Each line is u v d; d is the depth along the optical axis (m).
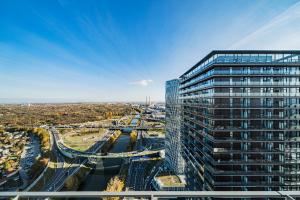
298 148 50.69
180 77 91.94
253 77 51.69
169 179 91.00
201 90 61.41
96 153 138.50
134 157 137.25
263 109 51.22
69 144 175.12
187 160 78.94
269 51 51.97
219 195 7.09
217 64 51.34
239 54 52.50
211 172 51.81
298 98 51.47
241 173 50.16
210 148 52.59
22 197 7.03
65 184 92.31
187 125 79.00
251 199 7.22
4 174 111.94
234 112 51.09
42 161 123.06
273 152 50.47
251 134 50.81
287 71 51.94
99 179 106.62
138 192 6.97
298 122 50.97
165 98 123.19
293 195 7.07
